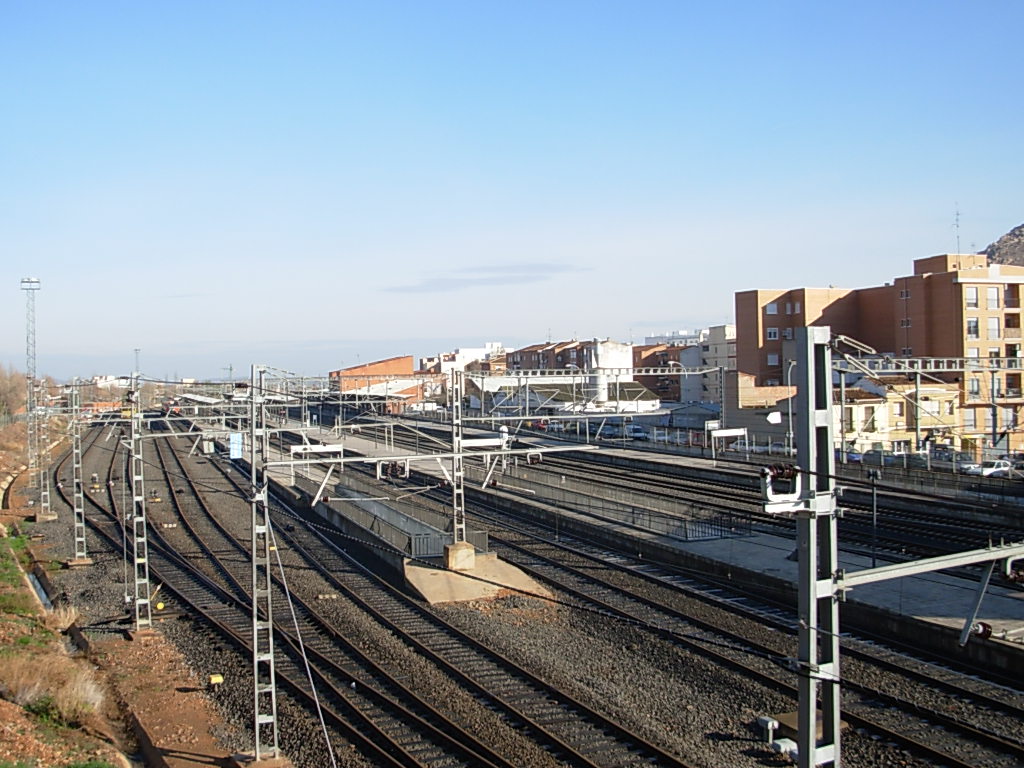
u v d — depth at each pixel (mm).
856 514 35375
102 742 16906
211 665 21406
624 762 15078
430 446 63906
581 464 59188
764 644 20844
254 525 17000
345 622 24266
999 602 22156
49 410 52469
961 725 15609
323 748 16172
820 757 10844
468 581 27672
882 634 21703
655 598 25750
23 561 35219
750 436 59125
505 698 18125
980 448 51469
